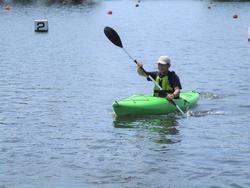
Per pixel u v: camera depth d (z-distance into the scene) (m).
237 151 24.91
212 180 21.16
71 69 51.72
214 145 25.92
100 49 68.56
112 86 42.69
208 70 51.44
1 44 74.88
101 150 25.25
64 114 32.78
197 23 117.62
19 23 114.81
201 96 38.81
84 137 27.50
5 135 27.84
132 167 22.75
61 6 178.25
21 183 20.94
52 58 59.84
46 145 26.06
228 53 65.00
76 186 20.61
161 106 32.44
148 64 56.41
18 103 36.03
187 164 23.08
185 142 26.47
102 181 21.14
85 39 81.81
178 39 82.56
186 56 62.31
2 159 23.83
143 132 28.44
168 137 27.44
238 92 40.38
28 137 27.52
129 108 31.70
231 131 28.64
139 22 120.12
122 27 106.31
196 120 31.22
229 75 48.31
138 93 40.03
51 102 36.41
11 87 41.91
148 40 80.81
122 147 25.67
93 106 35.19
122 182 21.00
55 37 85.38
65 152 24.92
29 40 80.69
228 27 107.00
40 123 30.52
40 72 49.81
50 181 21.14
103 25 110.88
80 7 175.50
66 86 42.53
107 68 52.25
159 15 146.00
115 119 31.36
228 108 34.62
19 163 23.31
